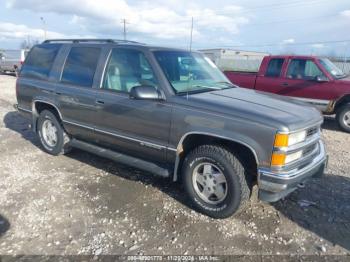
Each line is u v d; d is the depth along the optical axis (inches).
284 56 345.4
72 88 185.9
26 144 241.1
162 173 153.3
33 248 120.3
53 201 154.0
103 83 172.2
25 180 176.9
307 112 142.5
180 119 141.0
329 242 126.3
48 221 137.6
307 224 138.2
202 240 126.3
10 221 137.1
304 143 132.3
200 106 137.2
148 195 161.5
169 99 144.7
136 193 163.5
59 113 197.5
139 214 144.0
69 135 207.0
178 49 175.0
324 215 145.4
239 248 121.9
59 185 171.0
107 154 179.9
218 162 134.0
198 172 144.0
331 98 314.7
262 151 123.6
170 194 163.0
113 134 169.5
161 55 158.4
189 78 160.9
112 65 169.8
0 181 175.2
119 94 163.3
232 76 383.2
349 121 308.0
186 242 125.0
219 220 140.3
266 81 352.8
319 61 325.7
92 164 201.2
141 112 153.4
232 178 131.6
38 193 161.8
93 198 157.5
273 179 122.2
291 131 122.3
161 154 153.3
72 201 154.3
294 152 127.0
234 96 151.5
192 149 150.6
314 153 142.7
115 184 173.2
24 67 227.8
